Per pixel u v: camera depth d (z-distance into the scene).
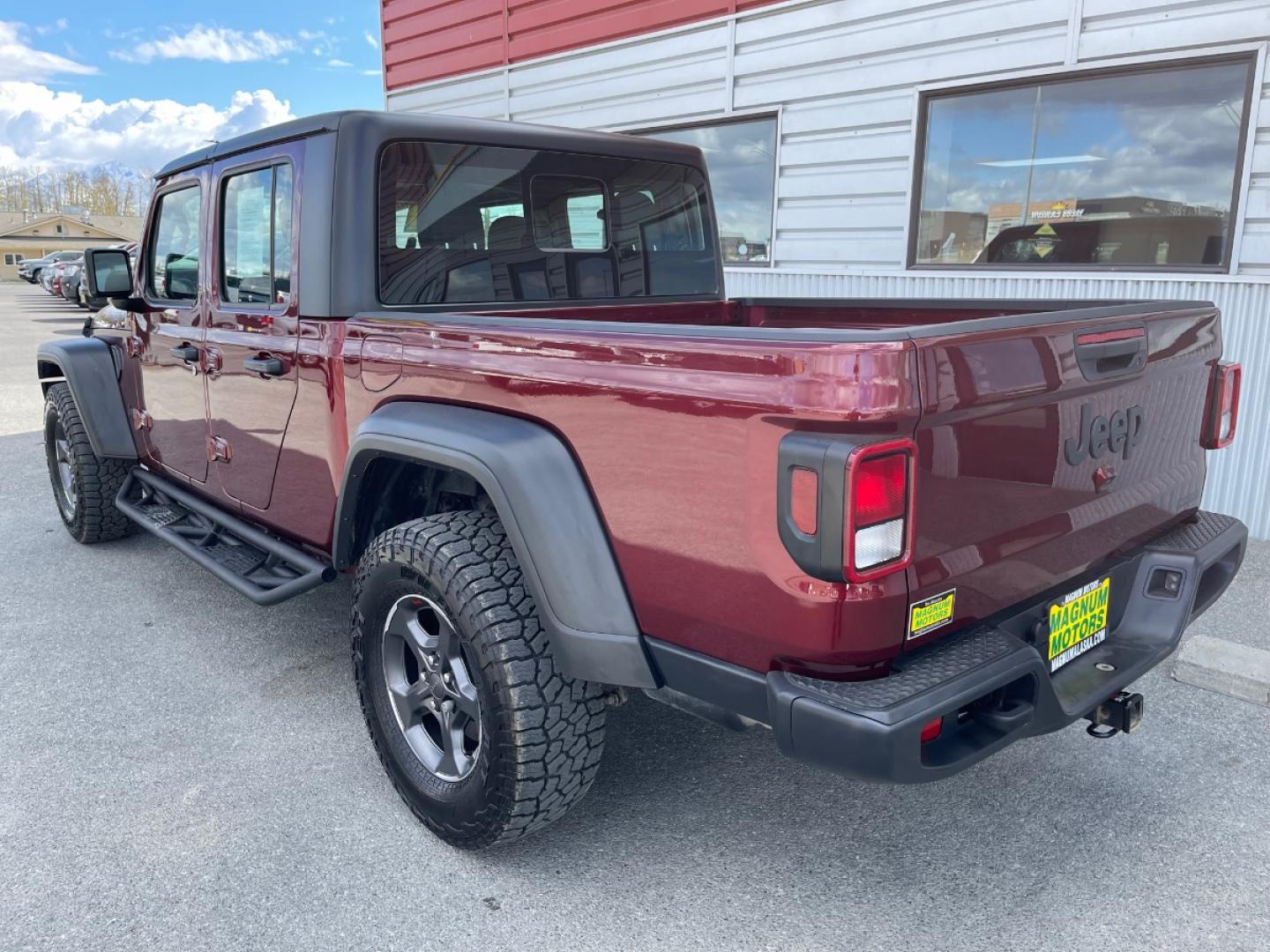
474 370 2.21
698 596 1.84
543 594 2.04
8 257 93.25
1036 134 5.26
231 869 2.29
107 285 3.81
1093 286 5.11
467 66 8.48
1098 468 2.08
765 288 6.67
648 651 1.99
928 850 2.35
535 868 2.29
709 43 6.62
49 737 2.93
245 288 3.11
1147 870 2.26
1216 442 2.53
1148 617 2.32
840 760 1.64
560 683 2.12
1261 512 4.81
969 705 1.86
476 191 2.90
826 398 1.56
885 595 1.64
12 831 2.45
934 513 1.69
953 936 2.04
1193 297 4.79
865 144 5.93
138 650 3.58
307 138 2.72
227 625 3.82
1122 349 2.04
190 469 3.73
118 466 4.57
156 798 2.60
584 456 2.00
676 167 3.53
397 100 9.32
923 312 3.28
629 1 7.06
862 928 2.07
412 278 2.77
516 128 2.96
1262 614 3.75
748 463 1.69
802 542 1.61
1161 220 4.92
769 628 1.72
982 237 5.59
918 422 1.60
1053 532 1.99
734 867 2.29
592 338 1.95
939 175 5.69
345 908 2.16
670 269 3.57
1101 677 2.12
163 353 3.73
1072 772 2.69
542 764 2.12
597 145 3.21
